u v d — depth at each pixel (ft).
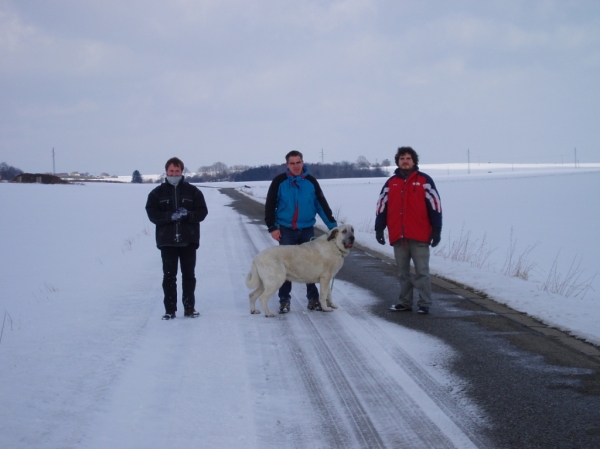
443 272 30.71
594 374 14.49
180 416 11.85
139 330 18.51
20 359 15.35
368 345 17.25
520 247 44.83
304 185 22.99
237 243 44.75
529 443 10.65
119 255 39.75
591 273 33.73
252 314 21.52
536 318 20.52
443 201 99.91
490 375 14.49
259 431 11.21
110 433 10.96
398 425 11.54
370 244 43.73
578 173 269.03
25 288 28.60
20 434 10.75
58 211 89.61
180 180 20.59
